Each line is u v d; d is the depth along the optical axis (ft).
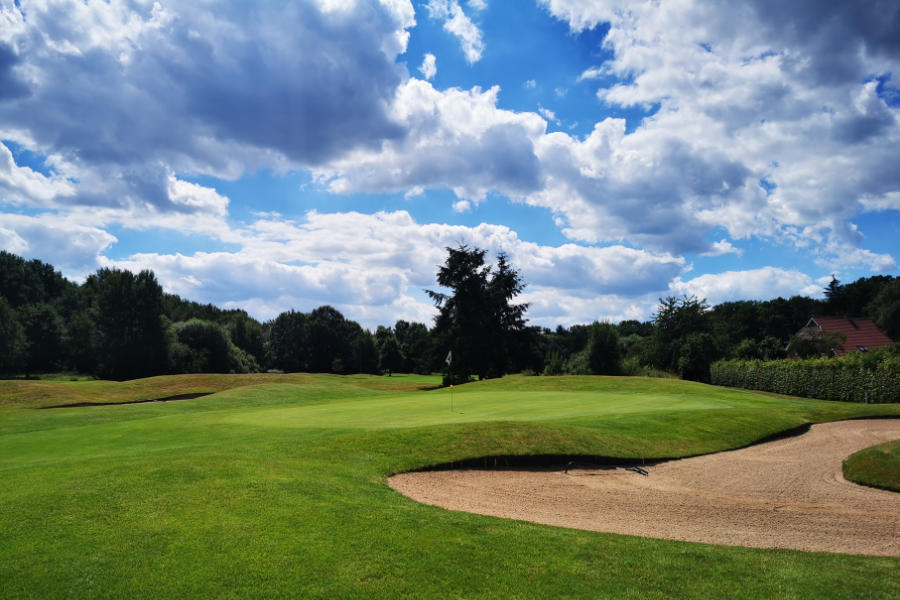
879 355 106.22
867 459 42.16
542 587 18.70
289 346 353.92
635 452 45.83
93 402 105.60
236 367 282.56
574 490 35.78
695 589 18.80
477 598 17.85
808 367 118.32
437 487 34.83
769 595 18.42
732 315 312.71
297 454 38.01
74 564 19.21
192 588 17.83
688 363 169.48
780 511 31.55
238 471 31.07
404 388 157.17
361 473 34.91
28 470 32.01
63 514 23.67
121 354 244.83
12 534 21.53
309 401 106.11
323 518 24.22
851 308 306.14
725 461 46.39
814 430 63.98
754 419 62.34
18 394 104.94
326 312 366.22
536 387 105.19
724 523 29.09
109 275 258.16
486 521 25.95
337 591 17.97
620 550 22.49
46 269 364.58
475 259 174.91
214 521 23.22
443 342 172.35
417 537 22.67
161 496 26.14
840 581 19.63
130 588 17.76
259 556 20.06
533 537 23.58
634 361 192.34
